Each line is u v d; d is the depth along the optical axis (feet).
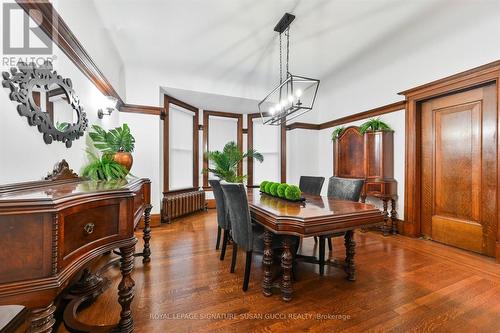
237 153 17.06
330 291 6.39
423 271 7.56
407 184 11.54
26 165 4.79
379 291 6.36
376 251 9.40
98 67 8.63
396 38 9.93
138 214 6.12
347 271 7.00
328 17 8.59
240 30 9.46
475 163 9.33
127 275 4.61
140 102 13.01
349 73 13.56
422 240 10.84
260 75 14.06
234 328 4.92
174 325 5.02
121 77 12.38
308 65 12.58
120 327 4.61
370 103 13.66
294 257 7.16
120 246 4.12
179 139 16.26
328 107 17.04
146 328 4.92
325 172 17.44
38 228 2.78
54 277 2.84
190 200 15.79
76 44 6.65
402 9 8.13
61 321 5.12
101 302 5.89
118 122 12.32
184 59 12.03
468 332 4.77
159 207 13.52
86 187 4.40
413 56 11.17
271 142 19.07
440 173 10.53
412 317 5.25
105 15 8.55
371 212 6.23
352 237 7.05
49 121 5.49
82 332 4.60
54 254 2.86
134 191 4.91
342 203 7.42
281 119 10.61
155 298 6.02
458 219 9.86
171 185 15.57
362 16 8.57
